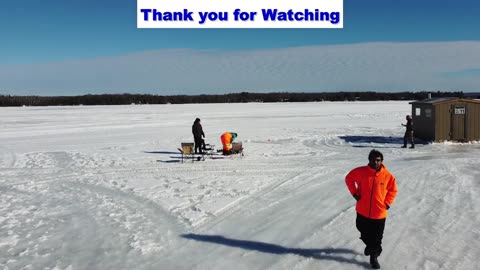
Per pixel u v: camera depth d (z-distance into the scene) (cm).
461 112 2212
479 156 1753
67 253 739
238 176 1398
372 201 638
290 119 4331
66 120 4500
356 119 4209
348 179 659
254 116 4875
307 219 895
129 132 3167
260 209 983
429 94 2802
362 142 2325
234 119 4412
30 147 2372
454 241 742
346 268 650
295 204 1017
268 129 3212
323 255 701
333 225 849
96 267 677
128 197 1138
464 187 1131
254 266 664
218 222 893
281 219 902
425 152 1905
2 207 1067
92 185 1320
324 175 1377
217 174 1445
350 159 1733
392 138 2489
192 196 1123
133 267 673
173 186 1260
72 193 1216
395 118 4288
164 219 923
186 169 1565
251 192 1154
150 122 4109
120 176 1459
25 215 986
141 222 905
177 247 753
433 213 905
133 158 1877
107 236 819
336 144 2256
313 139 2494
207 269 659
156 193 1170
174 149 2175
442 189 1116
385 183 641
